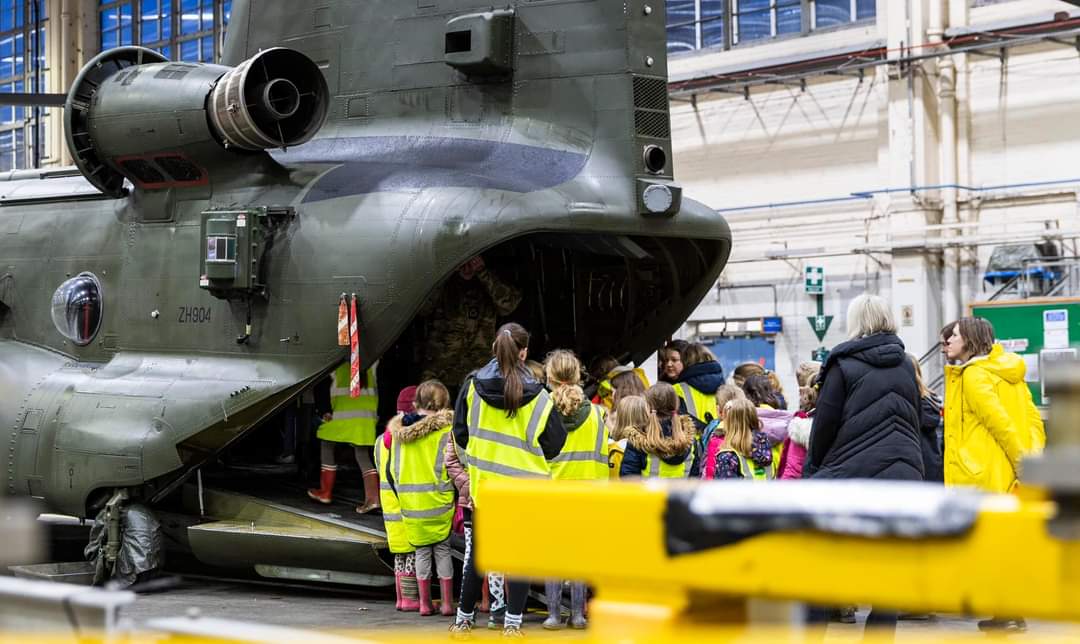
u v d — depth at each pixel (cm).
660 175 813
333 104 881
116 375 849
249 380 789
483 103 836
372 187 785
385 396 948
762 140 1761
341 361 771
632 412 707
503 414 643
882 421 541
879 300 555
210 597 799
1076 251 1523
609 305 954
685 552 152
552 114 822
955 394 675
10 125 2542
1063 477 132
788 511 148
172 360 838
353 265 763
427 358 884
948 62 1599
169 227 854
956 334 676
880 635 499
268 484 883
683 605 154
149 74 847
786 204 1733
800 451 730
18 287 935
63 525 1056
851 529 143
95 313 887
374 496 816
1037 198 1548
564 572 159
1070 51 1525
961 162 1603
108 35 2417
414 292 748
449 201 750
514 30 831
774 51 1758
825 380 553
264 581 859
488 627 680
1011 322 1302
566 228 754
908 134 1620
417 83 855
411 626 683
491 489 165
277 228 797
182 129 815
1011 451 655
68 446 825
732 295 1795
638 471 704
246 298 800
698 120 1819
